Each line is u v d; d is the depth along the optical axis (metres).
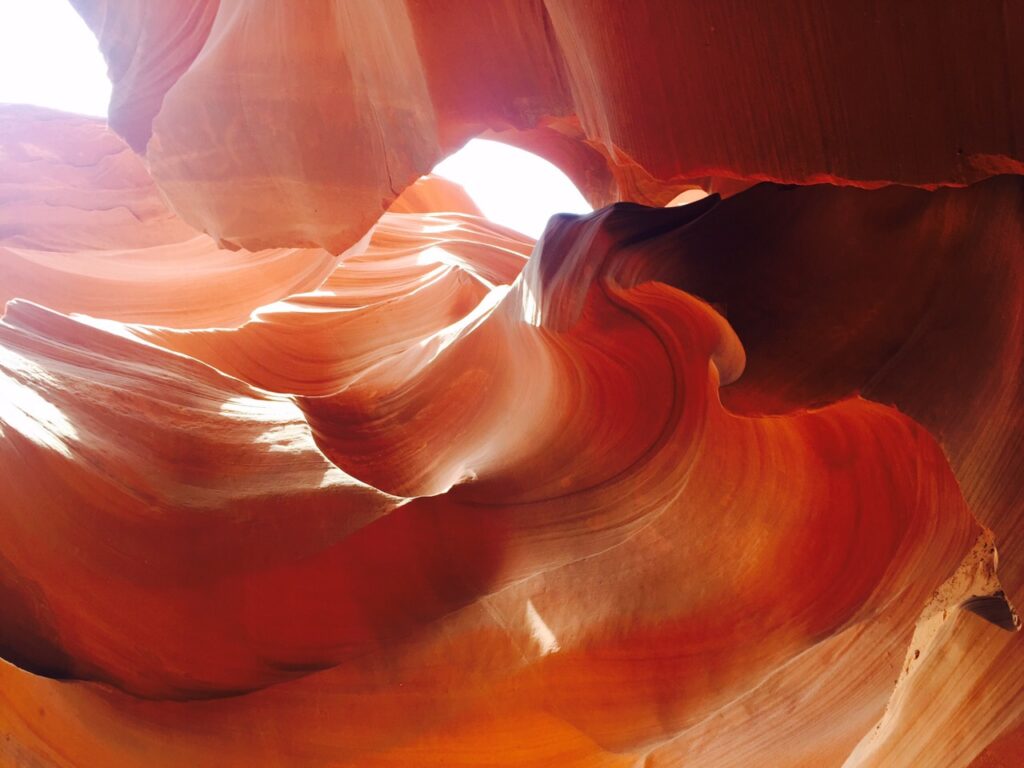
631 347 5.79
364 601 5.40
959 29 2.51
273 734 5.06
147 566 5.11
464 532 5.80
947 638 4.41
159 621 5.00
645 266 5.23
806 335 4.55
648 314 5.55
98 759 4.93
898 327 4.30
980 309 3.97
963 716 4.18
